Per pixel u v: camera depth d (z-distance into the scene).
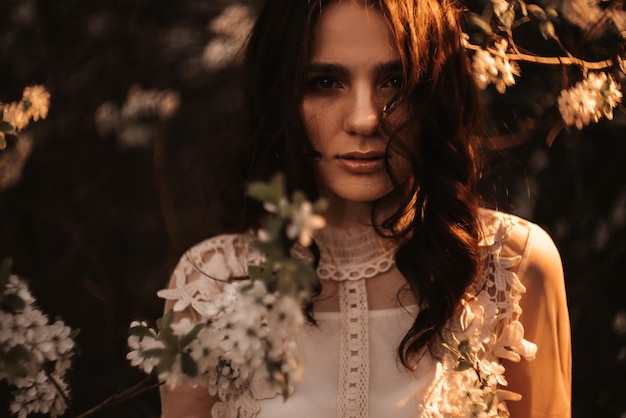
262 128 1.52
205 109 2.87
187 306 1.54
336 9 1.38
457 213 1.46
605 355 2.47
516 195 2.44
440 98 1.46
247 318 0.95
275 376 1.01
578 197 2.42
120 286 3.11
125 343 3.00
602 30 1.87
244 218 1.54
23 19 2.90
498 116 2.40
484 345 1.48
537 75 2.33
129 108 2.76
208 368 1.33
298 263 0.91
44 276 3.10
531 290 1.51
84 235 3.07
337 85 1.40
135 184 3.10
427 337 1.41
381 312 1.47
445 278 1.42
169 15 2.88
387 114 1.39
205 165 2.93
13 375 1.12
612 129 2.39
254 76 1.54
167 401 1.53
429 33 1.42
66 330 1.17
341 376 1.43
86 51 2.90
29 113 1.46
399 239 1.47
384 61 1.38
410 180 1.47
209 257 1.55
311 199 1.46
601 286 2.48
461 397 1.37
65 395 1.24
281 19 1.47
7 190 3.00
